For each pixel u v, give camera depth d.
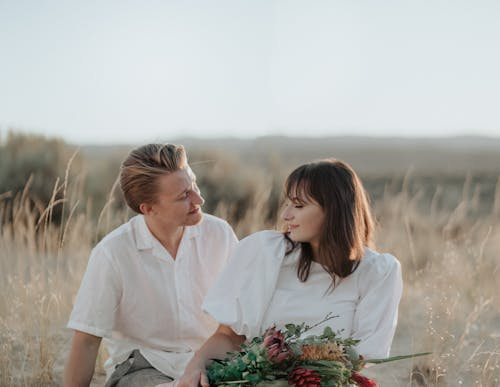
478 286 4.20
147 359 2.62
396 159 34.38
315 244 2.43
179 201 2.50
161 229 2.60
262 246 2.50
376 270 2.41
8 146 8.62
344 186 2.39
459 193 15.41
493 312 3.99
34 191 7.49
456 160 32.34
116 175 8.24
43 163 8.06
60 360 3.38
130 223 2.65
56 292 3.70
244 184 8.67
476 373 3.22
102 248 2.57
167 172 2.48
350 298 2.41
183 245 2.66
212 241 2.77
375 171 25.42
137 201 2.53
